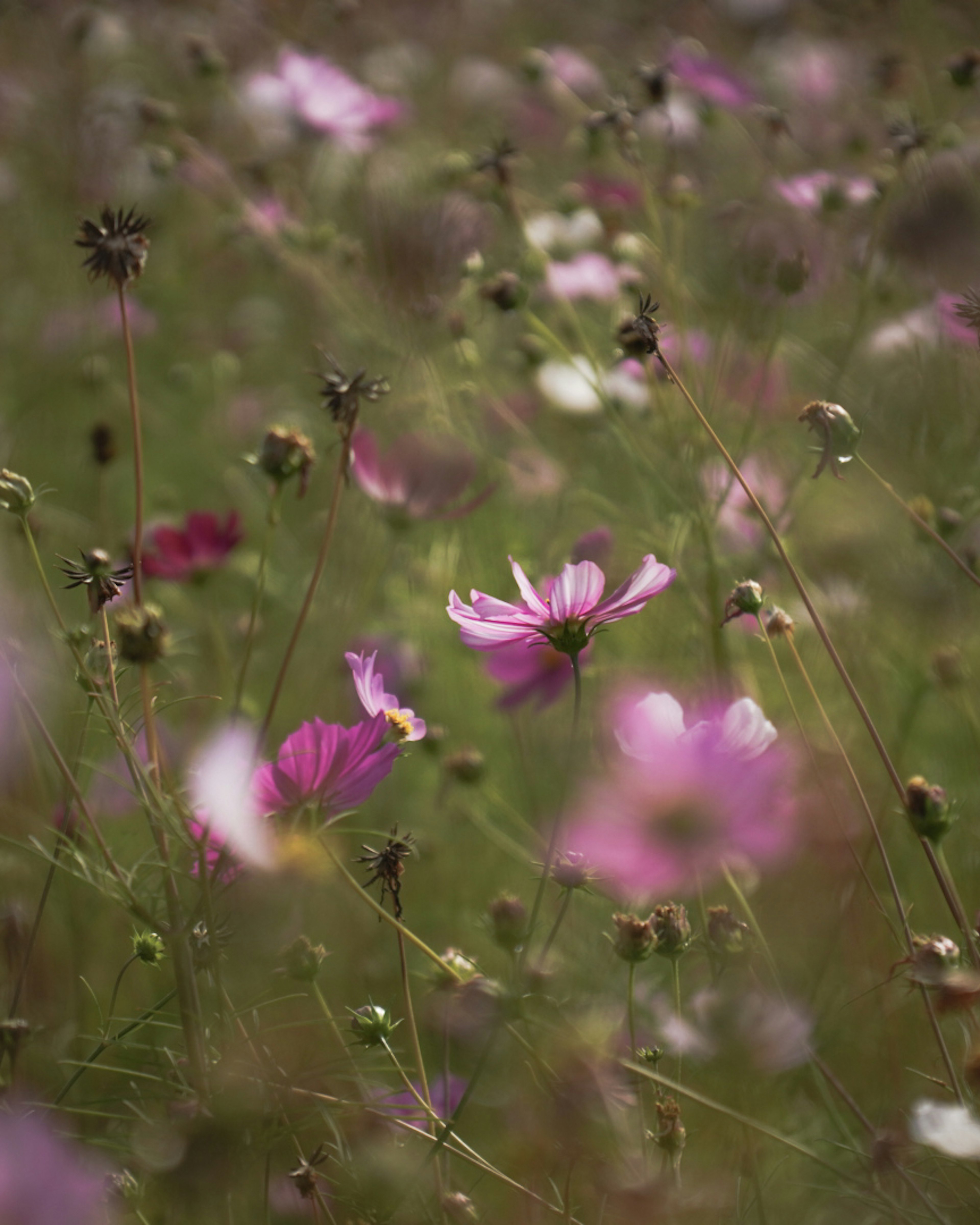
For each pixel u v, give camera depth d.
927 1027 1.44
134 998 1.48
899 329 1.68
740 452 1.61
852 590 1.61
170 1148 1.32
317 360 1.85
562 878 1.36
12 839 1.38
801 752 1.49
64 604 1.63
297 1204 1.36
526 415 1.81
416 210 1.77
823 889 1.46
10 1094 1.34
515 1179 1.37
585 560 1.55
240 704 1.54
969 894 1.49
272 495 1.41
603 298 1.78
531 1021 1.33
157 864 1.34
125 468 1.99
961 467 1.63
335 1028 1.35
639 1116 1.34
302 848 1.34
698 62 1.89
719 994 1.33
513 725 1.59
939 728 1.59
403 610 1.70
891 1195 1.36
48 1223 1.25
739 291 1.68
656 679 1.59
